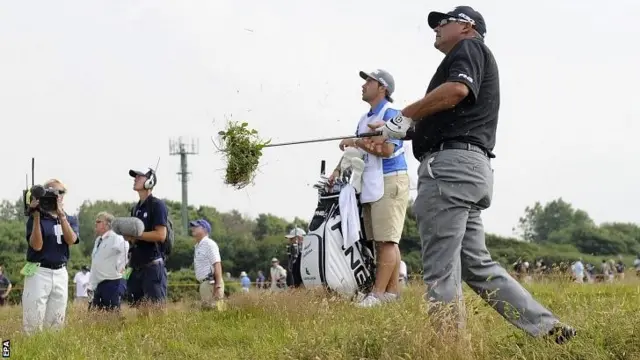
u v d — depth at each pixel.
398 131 5.92
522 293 5.70
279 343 6.59
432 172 5.76
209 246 12.33
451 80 5.64
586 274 15.79
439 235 5.71
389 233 9.44
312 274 9.66
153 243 10.48
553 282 10.95
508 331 5.86
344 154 9.62
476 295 5.97
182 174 65.12
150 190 10.69
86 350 7.11
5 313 13.20
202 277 12.37
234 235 60.09
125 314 9.29
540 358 5.20
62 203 9.41
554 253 51.69
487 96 5.80
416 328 5.41
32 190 9.27
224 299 10.07
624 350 5.21
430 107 5.70
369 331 5.71
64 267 9.45
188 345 7.27
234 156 7.40
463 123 5.75
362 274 9.59
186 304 10.43
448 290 5.64
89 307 10.09
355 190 9.55
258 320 8.37
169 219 10.68
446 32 6.06
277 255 44.44
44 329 8.41
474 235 5.83
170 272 40.38
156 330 7.86
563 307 7.22
